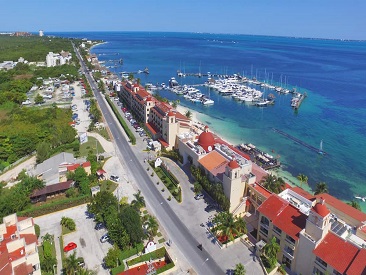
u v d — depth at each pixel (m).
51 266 76.50
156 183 120.06
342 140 177.62
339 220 85.12
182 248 87.06
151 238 89.44
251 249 87.19
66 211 102.94
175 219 99.44
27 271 66.25
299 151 163.00
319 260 72.62
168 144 145.38
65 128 159.88
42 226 95.12
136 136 165.12
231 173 97.62
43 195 106.62
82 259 80.38
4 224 75.56
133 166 132.75
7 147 135.38
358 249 69.50
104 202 95.75
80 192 111.00
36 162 133.25
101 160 136.00
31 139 144.38
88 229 94.06
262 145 169.75
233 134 184.12
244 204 101.69
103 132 169.25
